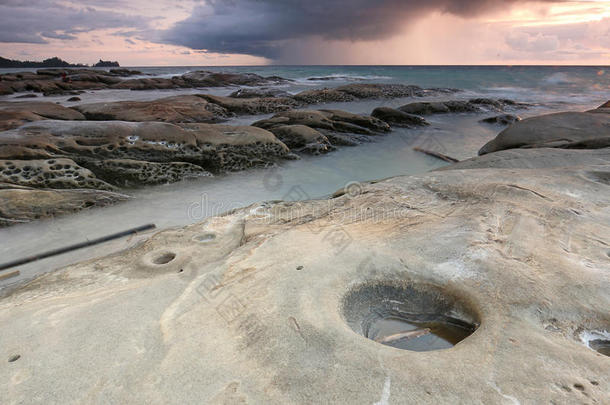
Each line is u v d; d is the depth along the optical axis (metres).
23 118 7.55
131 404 1.39
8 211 4.29
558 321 1.74
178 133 6.68
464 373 1.43
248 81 28.52
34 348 1.70
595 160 5.05
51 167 5.24
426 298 2.07
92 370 1.55
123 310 1.97
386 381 1.41
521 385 1.36
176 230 3.36
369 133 10.37
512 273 2.08
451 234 2.60
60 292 2.43
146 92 22.59
